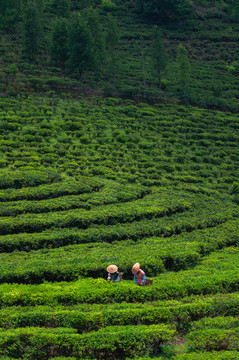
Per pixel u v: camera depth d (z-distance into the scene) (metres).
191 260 23.08
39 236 24.69
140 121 56.47
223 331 13.98
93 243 25.28
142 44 88.06
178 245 25.02
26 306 15.71
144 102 64.81
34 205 29.52
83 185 35.31
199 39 95.19
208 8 108.38
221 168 48.44
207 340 13.59
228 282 18.62
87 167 40.88
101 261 20.64
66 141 45.78
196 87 73.19
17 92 55.84
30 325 14.49
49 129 46.78
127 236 27.27
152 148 49.56
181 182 42.19
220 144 54.75
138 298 16.73
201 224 31.50
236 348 13.32
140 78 72.62
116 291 16.78
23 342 13.34
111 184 37.31
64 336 13.19
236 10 102.44
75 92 61.72
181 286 17.62
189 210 34.69
